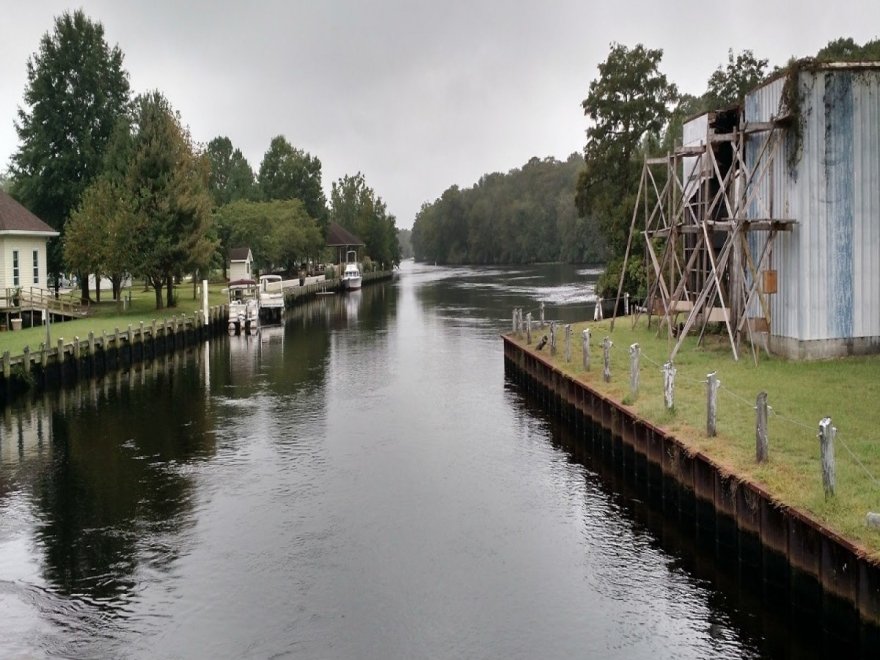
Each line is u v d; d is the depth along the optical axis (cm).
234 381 3234
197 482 1881
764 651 1100
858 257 2202
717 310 2547
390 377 3281
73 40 5281
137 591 1318
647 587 1302
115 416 2591
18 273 4375
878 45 5116
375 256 13062
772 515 1182
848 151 2180
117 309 4912
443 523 1595
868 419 1552
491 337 4541
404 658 1107
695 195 2930
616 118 5397
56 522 1631
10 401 2797
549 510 1662
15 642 1159
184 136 5975
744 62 6244
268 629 1191
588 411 2133
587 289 8281
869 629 974
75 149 5312
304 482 1867
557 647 1127
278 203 9062
